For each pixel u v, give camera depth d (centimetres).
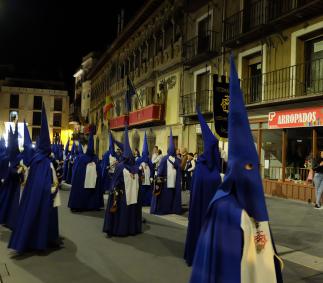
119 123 3297
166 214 1116
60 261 644
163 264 639
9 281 547
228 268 289
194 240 633
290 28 1484
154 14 2767
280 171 1503
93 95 5081
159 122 2541
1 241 777
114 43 3703
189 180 1697
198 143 2081
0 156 1026
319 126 1311
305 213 1114
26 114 6600
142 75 2972
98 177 1191
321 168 1199
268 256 311
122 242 780
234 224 296
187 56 2203
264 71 1600
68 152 2277
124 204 823
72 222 982
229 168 315
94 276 575
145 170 1280
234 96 325
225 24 1866
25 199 691
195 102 2095
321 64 1381
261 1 1639
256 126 1627
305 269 620
